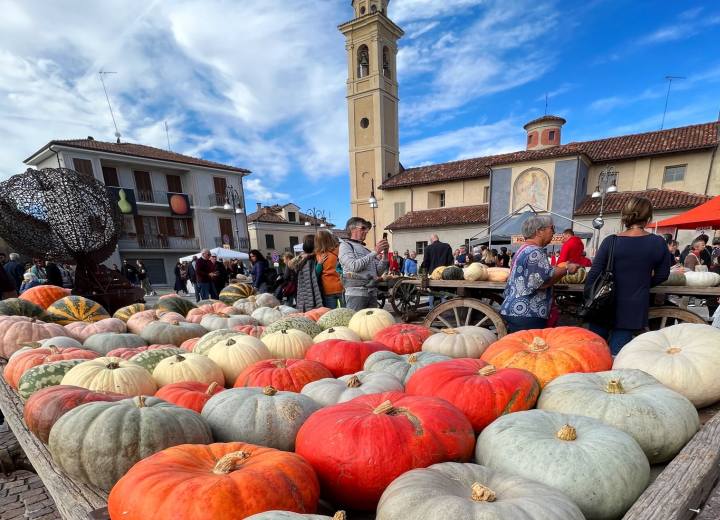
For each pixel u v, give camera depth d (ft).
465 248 45.32
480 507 3.06
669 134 66.33
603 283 10.24
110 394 5.92
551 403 5.21
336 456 4.10
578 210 63.31
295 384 6.66
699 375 5.61
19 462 11.35
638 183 65.31
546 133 82.58
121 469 4.42
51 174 16.78
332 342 8.41
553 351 6.54
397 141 103.81
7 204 16.02
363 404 4.85
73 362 7.95
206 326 14.14
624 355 6.48
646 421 4.50
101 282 18.98
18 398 8.13
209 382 7.63
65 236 17.21
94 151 82.23
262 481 3.52
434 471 3.68
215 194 103.55
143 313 14.55
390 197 93.61
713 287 13.15
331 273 17.31
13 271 30.83
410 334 9.48
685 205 56.18
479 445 4.56
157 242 94.68
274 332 9.96
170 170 97.60
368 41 94.07
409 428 4.24
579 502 3.53
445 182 84.94
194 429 4.90
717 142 58.23
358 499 4.11
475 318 20.94
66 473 5.05
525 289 10.52
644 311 10.07
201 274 38.60
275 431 5.10
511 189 68.03
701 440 4.25
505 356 6.79
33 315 13.91
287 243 138.00
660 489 3.32
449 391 5.44
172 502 3.29
